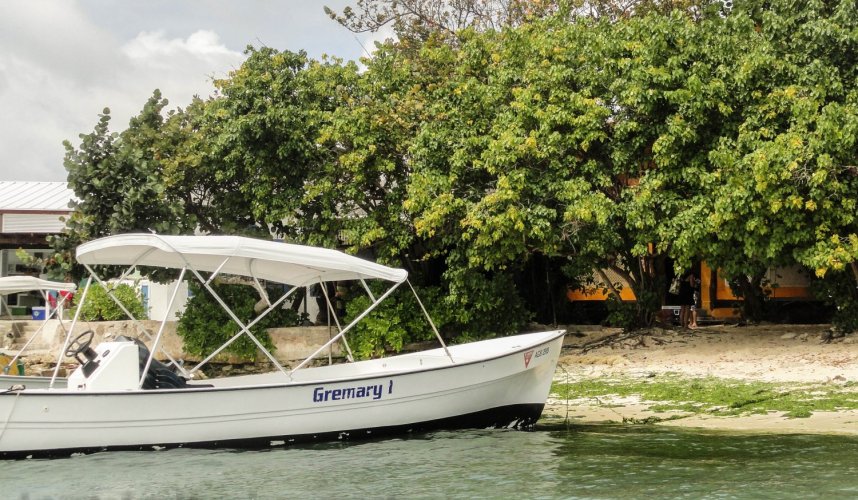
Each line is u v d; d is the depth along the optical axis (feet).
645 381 55.11
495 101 66.64
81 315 69.82
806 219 57.21
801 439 38.86
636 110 62.13
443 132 65.36
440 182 63.57
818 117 54.54
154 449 39.50
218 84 69.92
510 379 44.83
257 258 41.70
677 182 61.36
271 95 67.26
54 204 86.02
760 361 58.49
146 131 70.90
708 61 60.13
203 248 40.57
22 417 37.29
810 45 57.57
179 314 67.10
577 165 63.87
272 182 69.26
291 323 70.33
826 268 55.21
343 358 67.97
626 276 72.08
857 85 56.54
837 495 30.09
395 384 42.65
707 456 36.55
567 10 69.67
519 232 61.31
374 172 67.51
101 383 39.75
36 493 33.14
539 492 31.81
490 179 66.90
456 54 75.46
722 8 68.69
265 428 40.70
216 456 39.22
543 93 64.54
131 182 66.03
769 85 58.49
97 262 47.01
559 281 85.76
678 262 60.08
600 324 84.94
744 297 79.41
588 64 63.52
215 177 70.33
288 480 34.71
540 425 45.27
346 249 74.08
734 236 58.54
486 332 69.92
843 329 63.41
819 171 53.11
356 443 42.11
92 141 66.80
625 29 63.26
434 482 33.86
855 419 42.19
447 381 43.55
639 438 40.75
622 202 63.93
